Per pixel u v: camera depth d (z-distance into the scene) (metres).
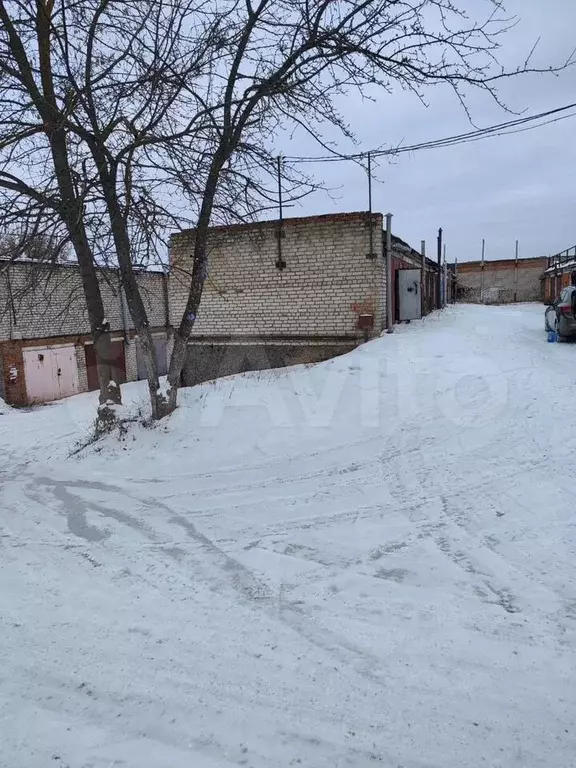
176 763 1.99
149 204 5.82
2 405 14.17
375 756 2.00
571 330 11.19
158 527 4.21
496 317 18.89
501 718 2.14
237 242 11.83
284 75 5.71
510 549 3.44
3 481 5.65
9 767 1.99
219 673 2.49
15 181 6.04
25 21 5.56
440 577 3.18
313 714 2.22
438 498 4.34
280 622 2.85
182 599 3.14
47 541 4.09
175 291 13.37
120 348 19.11
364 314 11.37
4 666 2.61
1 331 15.18
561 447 5.18
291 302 12.02
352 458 5.47
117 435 6.52
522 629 2.66
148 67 5.51
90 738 2.14
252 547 3.75
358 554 3.53
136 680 2.47
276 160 6.21
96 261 6.63
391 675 2.41
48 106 5.57
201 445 6.07
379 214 11.06
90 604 3.15
